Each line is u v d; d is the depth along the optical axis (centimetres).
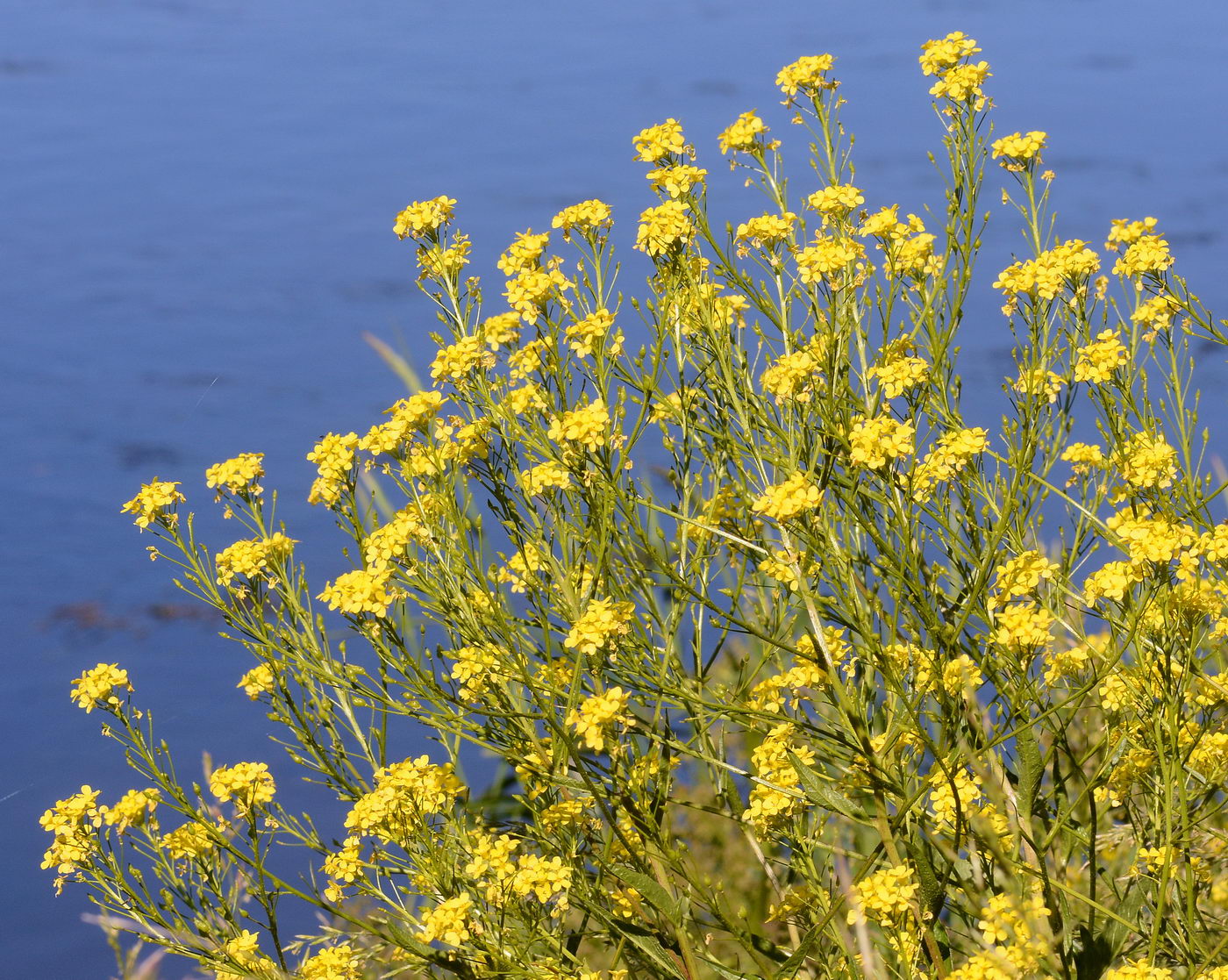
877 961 193
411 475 195
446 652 196
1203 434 194
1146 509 193
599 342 194
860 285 193
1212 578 193
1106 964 191
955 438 194
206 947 194
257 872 195
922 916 191
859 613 191
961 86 194
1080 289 196
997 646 191
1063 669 194
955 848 190
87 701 196
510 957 194
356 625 196
